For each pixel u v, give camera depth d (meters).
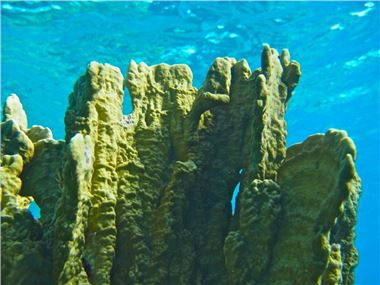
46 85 17.77
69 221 2.43
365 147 31.03
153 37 14.66
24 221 2.61
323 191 2.88
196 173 3.24
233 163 3.46
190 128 3.41
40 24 13.70
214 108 3.55
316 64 17.31
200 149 3.43
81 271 2.59
